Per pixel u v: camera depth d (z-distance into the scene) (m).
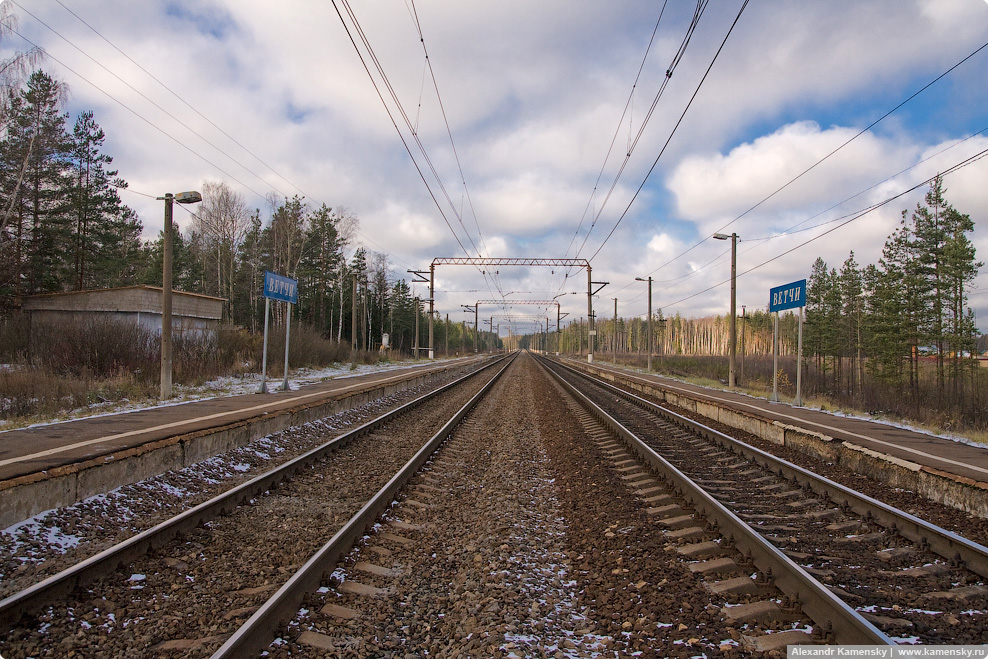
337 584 4.73
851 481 8.80
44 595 4.02
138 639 3.74
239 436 10.25
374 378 27.11
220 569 4.98
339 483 8.31
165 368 14.93
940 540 5.46
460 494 7.98
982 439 10.81
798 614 4.10
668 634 3.86
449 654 3.72
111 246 36.97
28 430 9.28
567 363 69.00
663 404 22.17
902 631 3.86
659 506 7.08
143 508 6.70
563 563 5.39
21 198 27.73
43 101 26.36
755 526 6.20
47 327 18.88
